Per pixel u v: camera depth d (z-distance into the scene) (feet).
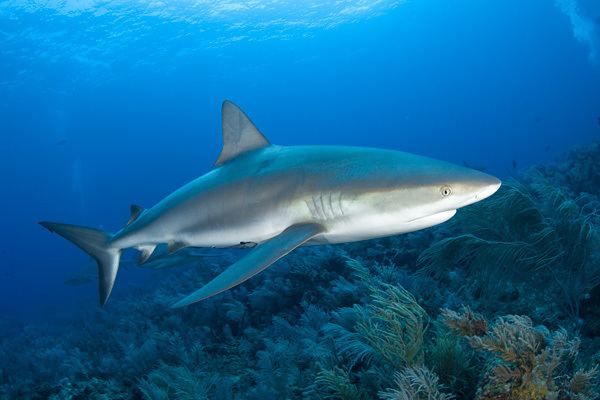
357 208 12.98
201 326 28.40
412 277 21.09
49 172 415.23
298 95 419.95
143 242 18.98
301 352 18.53
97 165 421.59
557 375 9.63
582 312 17.35
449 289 20.31
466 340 12.57
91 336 37.63
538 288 18.30
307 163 14.53
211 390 19.60
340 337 16.22
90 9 164.14
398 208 12.43
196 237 16.90
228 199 15.67
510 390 9.04
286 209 14.20
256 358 22.31
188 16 192.13
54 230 20.44
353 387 13.01
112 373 25.21
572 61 481.05
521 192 19.92
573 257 17.51
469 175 11.83
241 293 29.17
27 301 168.96
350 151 14.33
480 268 19.26
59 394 22.81
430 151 638.53
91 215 483.92
